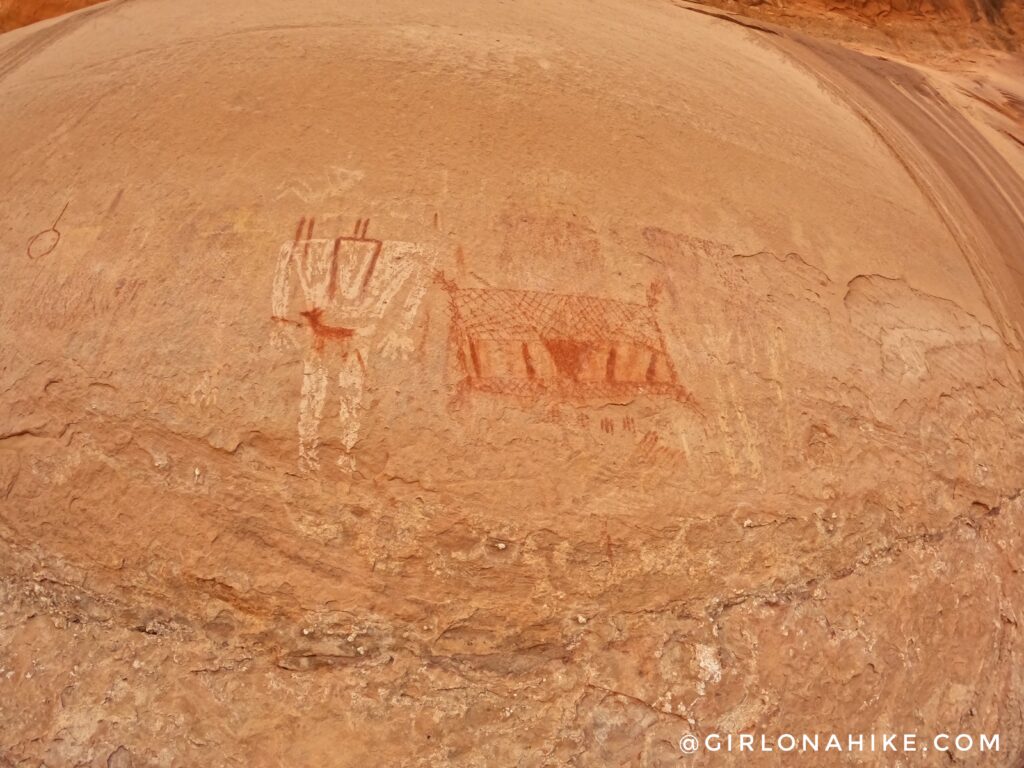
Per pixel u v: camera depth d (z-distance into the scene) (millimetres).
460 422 2650
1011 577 3502
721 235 3316
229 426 2619
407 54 3594
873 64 6672
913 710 3055
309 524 2596
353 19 3865
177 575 2588
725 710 2719
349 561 2594
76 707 2498
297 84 3365
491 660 2604
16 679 2533
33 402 2730
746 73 4629
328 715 2504
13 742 2477
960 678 3207
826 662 2898
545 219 3051
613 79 3811
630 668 2666
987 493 3539
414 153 3125
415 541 2600
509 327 2793
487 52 3727
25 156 3311
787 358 3152
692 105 3877
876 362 3414
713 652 2742
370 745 2488
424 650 2582
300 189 2980
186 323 2729
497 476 2641
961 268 4277
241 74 3443
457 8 4125
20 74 3943
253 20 3873
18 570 2660
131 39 3896
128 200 3020
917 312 3752
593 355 2828
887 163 4672
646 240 3137
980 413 3719
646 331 2926
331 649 2564
